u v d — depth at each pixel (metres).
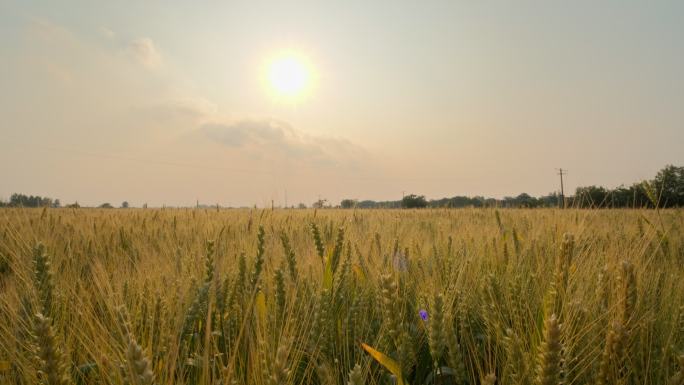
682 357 1.63
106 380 1.80
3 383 1.84
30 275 2.60
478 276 3.11
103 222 7.80
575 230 4.18
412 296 3.10
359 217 8.21
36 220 5.98
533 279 2.80
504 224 5.88
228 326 2.38
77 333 2.26
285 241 3.09
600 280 2.39
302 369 2.20
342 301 2.63
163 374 1.78
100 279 3.02
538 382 1.40
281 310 2.32
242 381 1.83
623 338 1.62
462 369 1.95
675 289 2.72
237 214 10.50
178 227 7.67
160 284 2.83
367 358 2.18
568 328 1.92
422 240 5.55
